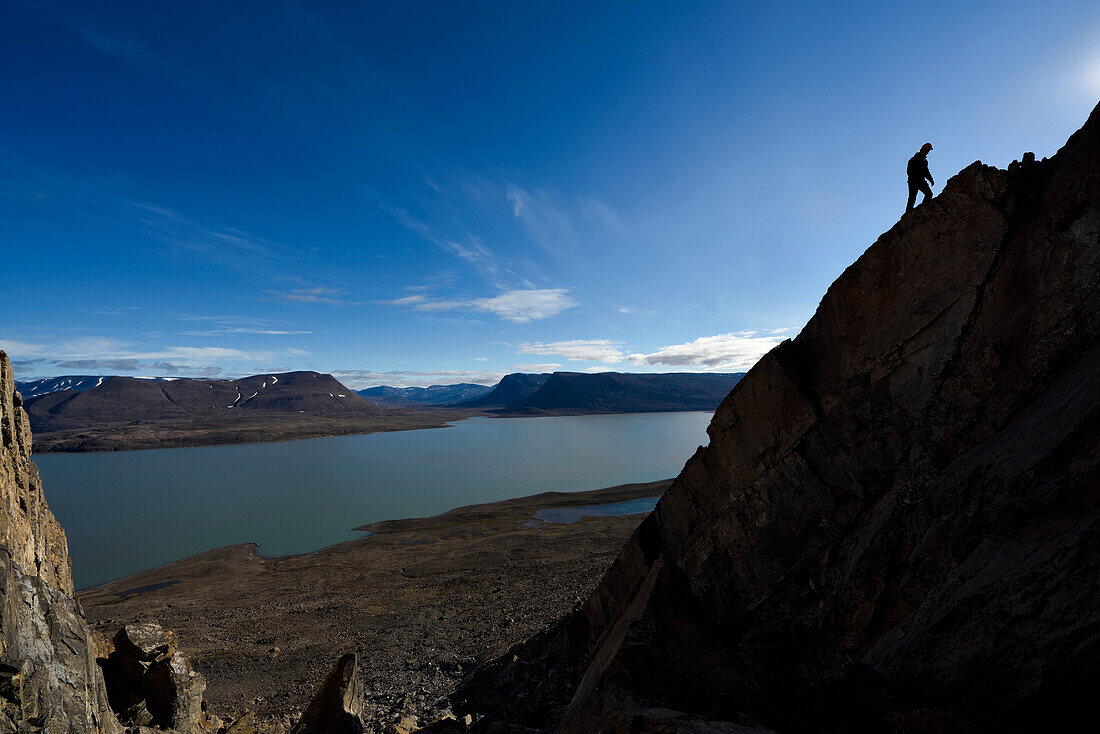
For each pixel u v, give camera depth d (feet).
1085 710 19.22
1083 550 22.59
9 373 47.50
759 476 58.13
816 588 48.85
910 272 48.83
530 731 43.83
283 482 548.72
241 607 180.14
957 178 46.75
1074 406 29.96
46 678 31.04
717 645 34.22
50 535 51.01
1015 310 41.65
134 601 196.54
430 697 92.32
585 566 203.51
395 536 304.71
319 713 52.16
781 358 57.31
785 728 28.86
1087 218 36.99
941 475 41.50
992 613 24.66
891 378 49.29
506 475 579.89
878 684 27.86
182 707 48.49
